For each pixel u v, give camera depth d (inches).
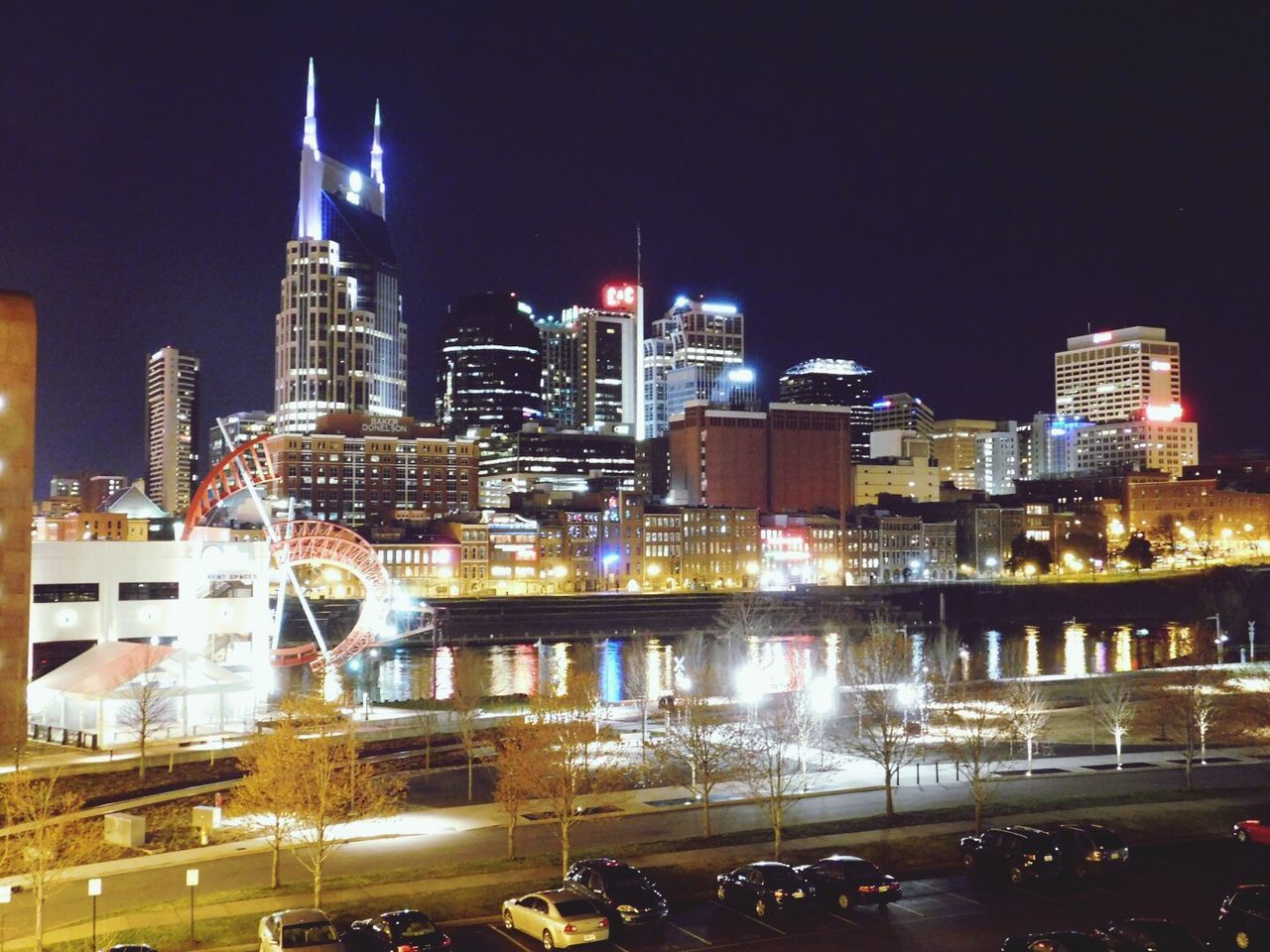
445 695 7431.1
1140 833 2869.1
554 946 2059.5
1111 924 1959.9
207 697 4468.5
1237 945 2006.6
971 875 2546.8
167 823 3139.8
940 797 3339.1
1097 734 4611.2
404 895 2384.4
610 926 2154.3
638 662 7524.6
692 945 2097.7
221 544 5369.1
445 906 2309.3
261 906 2322.8
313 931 1935.3
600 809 3206.2
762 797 3255.4
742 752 3314.5
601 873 2263.8
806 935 2145.7
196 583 5295.3
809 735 3860.7
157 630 5196.9
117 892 2492.6
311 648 6688.0
